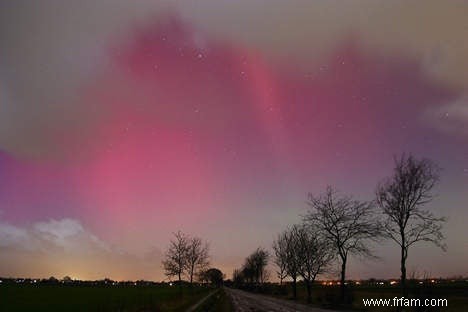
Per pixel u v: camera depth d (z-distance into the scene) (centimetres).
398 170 3631
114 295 7381
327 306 4800
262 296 8206
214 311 3984
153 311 3838
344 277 4912
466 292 5441
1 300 6206
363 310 4072
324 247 5966
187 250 7619
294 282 7288
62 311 4388
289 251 7462
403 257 3562
